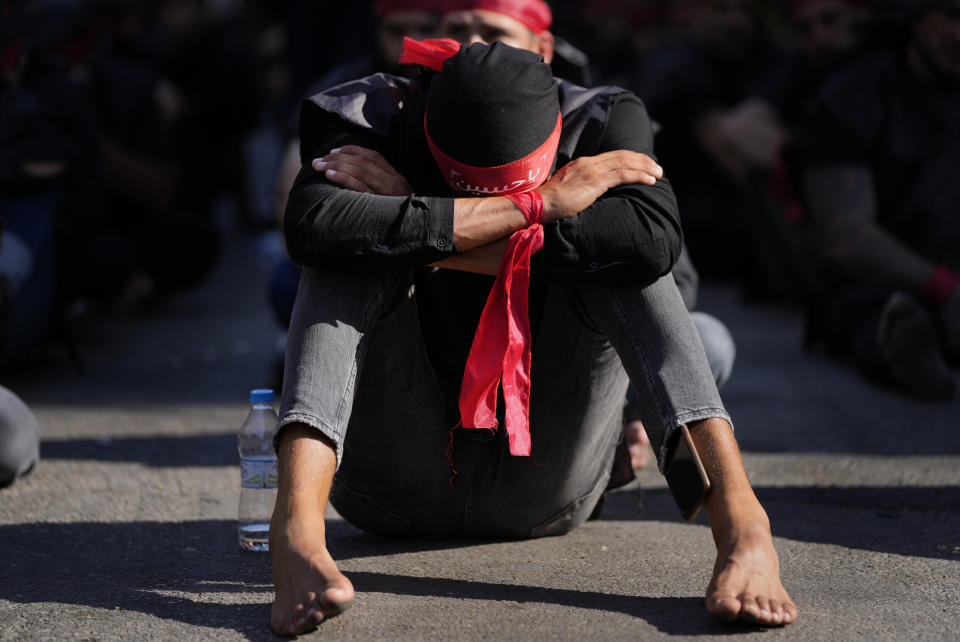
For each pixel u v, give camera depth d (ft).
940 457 14.10
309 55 32.68
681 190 30.55
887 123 18.60
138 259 26.71
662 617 8.55
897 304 16.78
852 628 8.36
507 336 8.79
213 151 34.58
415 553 10.32
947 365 19.29
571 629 8.34
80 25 20.62
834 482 13.00
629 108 9.84
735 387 18.48
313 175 9.08
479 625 8.45
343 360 8.64
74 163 20.95
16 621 8.67
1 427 12.37
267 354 22.40
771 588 8.14
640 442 11.96
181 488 12.85
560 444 9.60
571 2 48.03
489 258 8.82
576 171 8.94
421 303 9.35
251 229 44.88
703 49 29.01
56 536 10.94
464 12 12.46
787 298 27.53
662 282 8.89
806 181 19.24
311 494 8.33
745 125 25.81
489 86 8.79
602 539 10.76
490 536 10.63
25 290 17.70
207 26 36.14
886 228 18.92
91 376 20.02
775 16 33.81
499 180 8.87
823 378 19.19
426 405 9.35
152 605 9.01
